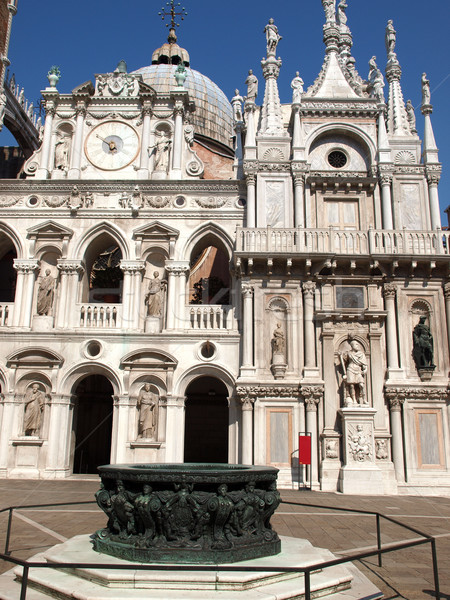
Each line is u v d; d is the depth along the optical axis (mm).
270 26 30844
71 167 28500
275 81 30109
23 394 25562
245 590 8234
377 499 21047
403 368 25047
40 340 26031
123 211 27594
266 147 28453
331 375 24828
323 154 28641
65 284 26781
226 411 33250
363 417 23562
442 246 25828
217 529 8930
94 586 8312
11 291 31781
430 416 24672
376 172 27766
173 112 29172
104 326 26453
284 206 27375
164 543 8758
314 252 25266
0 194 28000
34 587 8773
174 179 27938
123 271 27031
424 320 25375
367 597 8656
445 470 24156
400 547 7914
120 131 29109
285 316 25703
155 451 24750
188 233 27438
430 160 28250
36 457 24938
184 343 25875
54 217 27688
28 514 16531
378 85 28938
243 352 25234
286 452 24188
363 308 25688
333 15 30906
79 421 31891
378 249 25719
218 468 10547
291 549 10039
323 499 20547
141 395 25312
